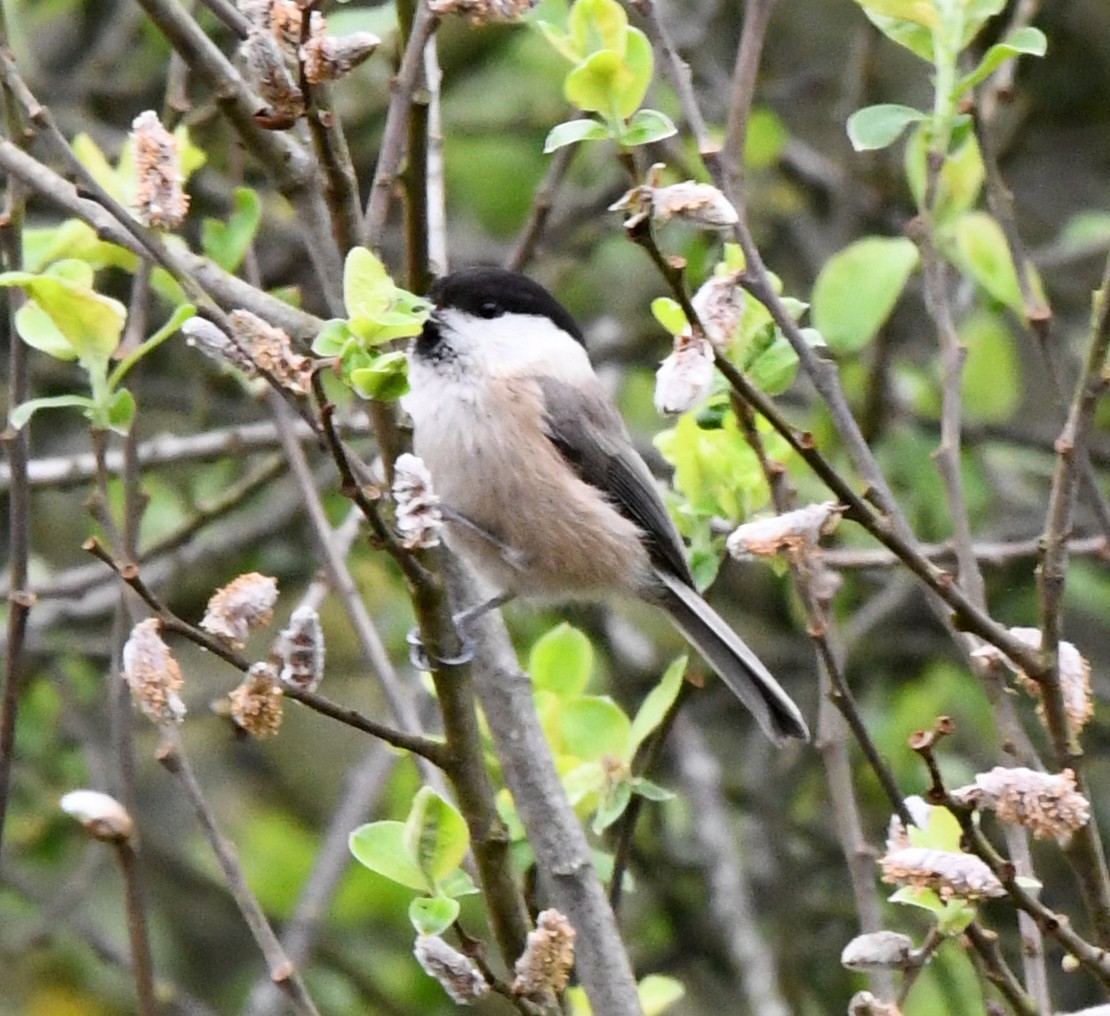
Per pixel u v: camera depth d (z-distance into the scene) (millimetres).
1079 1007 10094
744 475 6359
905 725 10484
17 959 11242
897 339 11500
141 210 4988
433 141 6812
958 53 5609
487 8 4902
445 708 4871
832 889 11148
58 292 5016
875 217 11602
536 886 6254
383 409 5148
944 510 10375
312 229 5703
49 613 10805
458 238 12180
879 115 5570
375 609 11492
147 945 4973
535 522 7227
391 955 11219
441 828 5008
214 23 9391
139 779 11938
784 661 11422
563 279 11766
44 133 5184
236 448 9148
